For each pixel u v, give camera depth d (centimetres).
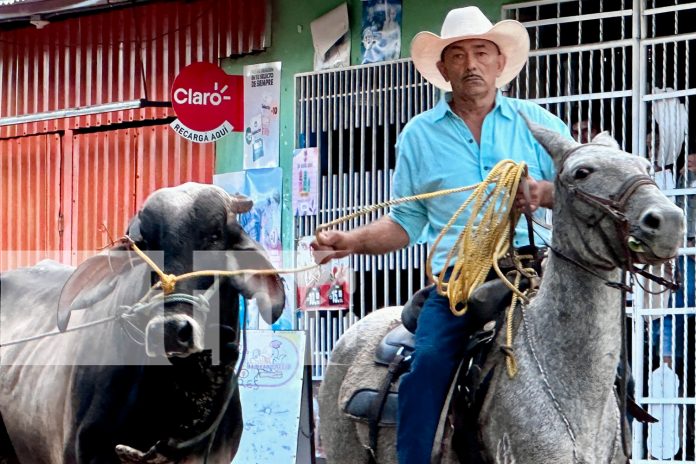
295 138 1390
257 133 1426
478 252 661
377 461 709
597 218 601
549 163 707
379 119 1319
